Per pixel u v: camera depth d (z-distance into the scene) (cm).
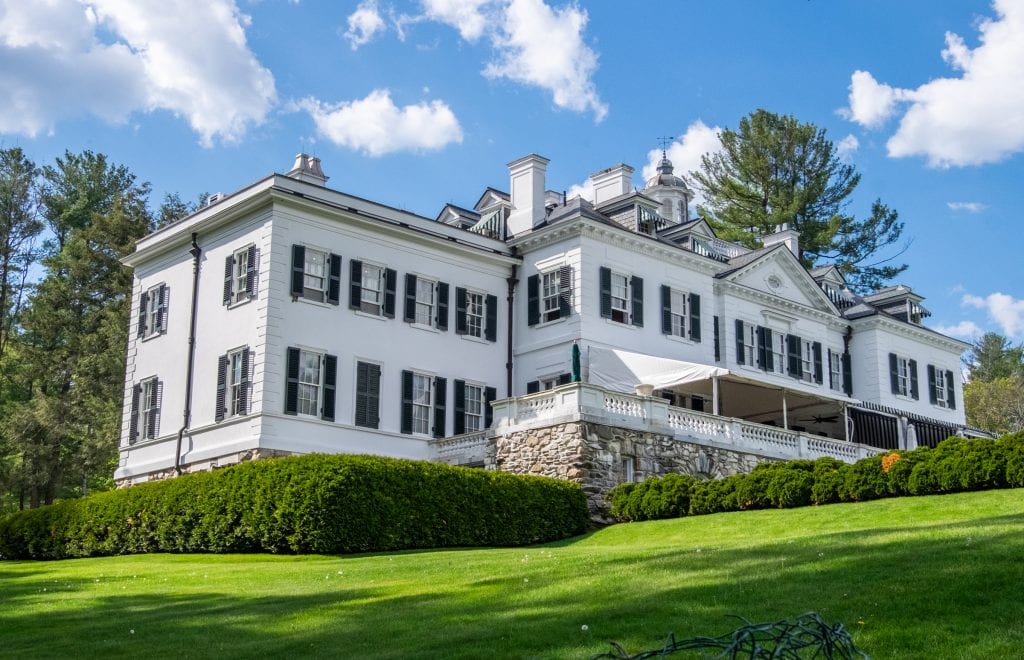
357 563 2270
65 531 3173
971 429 5156
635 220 4328
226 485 2789
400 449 3659
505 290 4159
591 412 3109
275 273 3469
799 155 7056
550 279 4056
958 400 5812
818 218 7100
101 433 5153
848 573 1516
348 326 3622
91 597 2005
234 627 1588
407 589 1803
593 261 3991
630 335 4056
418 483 2716
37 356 5697
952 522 1955
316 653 1382
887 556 1581
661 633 1312
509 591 1664
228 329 3584
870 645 1218
